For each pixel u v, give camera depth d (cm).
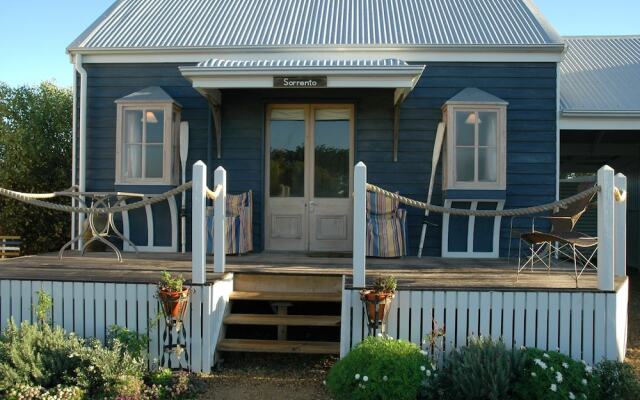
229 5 977
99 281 516
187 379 458
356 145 798
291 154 818
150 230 799
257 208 804
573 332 491
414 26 866
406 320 495
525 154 791
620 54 1054
